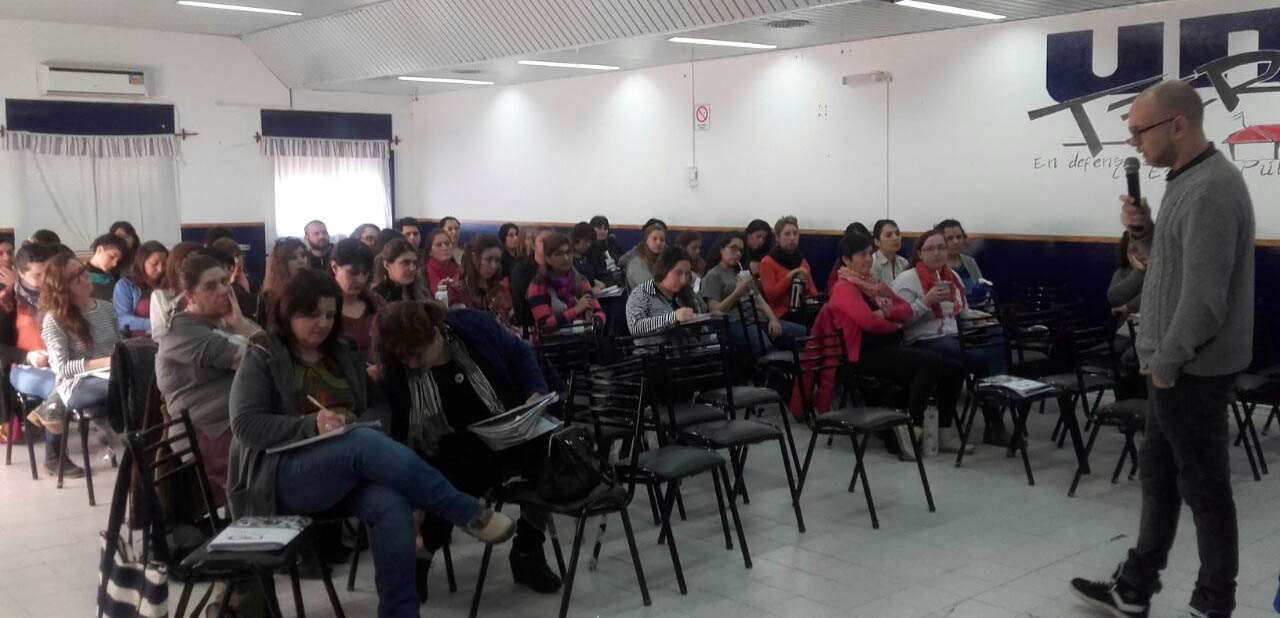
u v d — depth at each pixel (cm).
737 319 667
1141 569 324
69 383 501
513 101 1245
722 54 986
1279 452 546
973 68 824
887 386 567
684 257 556
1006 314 553
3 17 1013
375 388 356
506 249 891
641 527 445
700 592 370
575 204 1191
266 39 1128
